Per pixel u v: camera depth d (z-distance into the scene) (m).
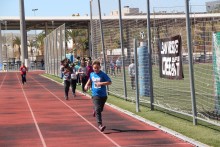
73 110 17.14
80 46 99.94
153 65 18.30
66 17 72.12
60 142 10.59
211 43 13.73
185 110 15.20
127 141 10.49
